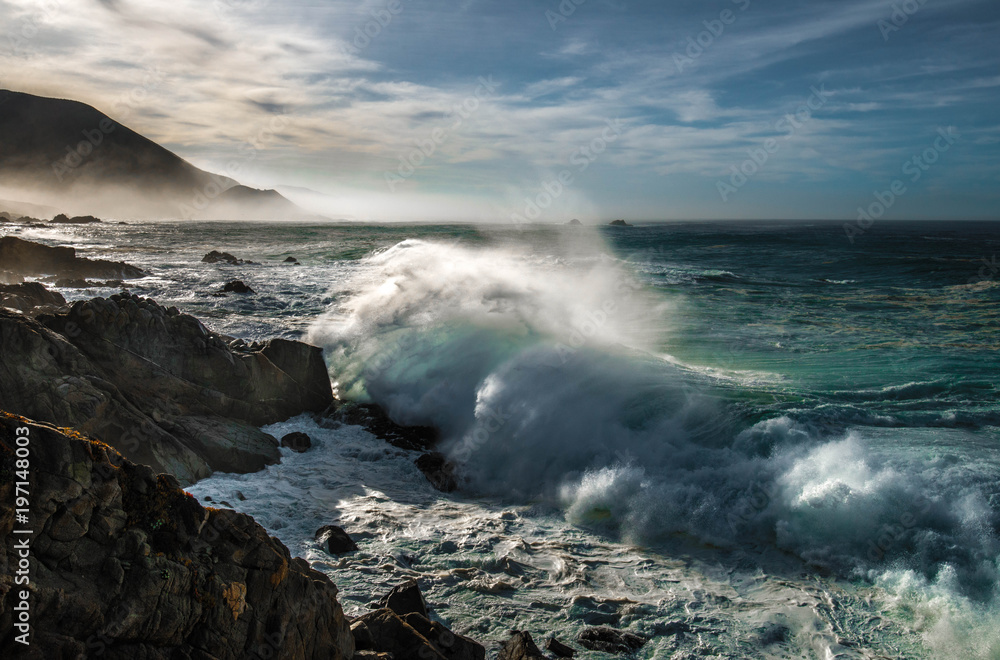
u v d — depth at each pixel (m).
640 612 5.40
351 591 5.46
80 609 2.79
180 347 8.60
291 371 10.17
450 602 5.48
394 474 8.38
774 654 4.91
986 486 6.37
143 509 3.16
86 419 6.66
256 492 7.34
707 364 11.92
